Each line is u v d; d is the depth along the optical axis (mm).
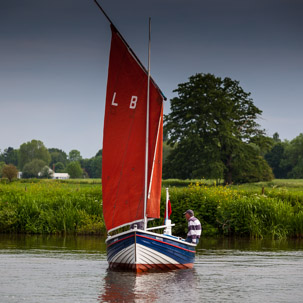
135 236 33375
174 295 27656
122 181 35062
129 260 34312
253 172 169625
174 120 175500
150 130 34844
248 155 170125
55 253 44750
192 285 30594
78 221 62531
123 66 34969
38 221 63594
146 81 34875
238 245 52375
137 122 35031
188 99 170750
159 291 28656
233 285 30859
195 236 37000
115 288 29453
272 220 61406
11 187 80812
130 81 35031
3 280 32188
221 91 175375
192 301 26297
